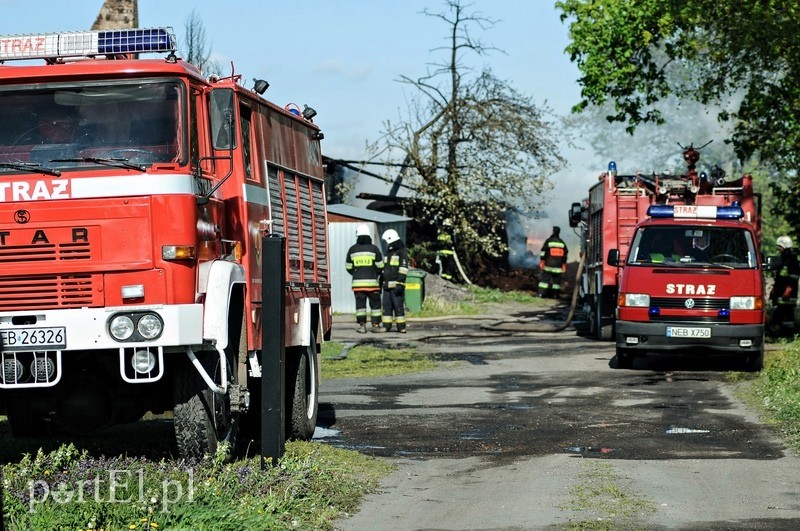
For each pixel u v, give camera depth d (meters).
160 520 6.94
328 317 13.14
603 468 9.75
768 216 57.19
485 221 43.34
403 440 11.55
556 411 13.75
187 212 8.84
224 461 9.43
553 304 37.78
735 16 22.72
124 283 8.73
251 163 10.54
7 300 8.79
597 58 25.47
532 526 7.50
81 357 9.20
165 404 9.59
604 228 24.00
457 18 41.59
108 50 9.48
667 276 18.16
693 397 14.95
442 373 18.53
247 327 9.96
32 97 9.10
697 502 8.27
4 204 8.84
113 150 8.98
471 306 35.38
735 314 17.80
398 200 43.31
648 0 24.73
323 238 13.11
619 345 18.34
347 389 16.36
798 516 7.80
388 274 26.86
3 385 8.73
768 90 24.59
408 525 7.55
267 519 7.16
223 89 9.15
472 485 9.02
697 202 23.69
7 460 9.73
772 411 13.18
